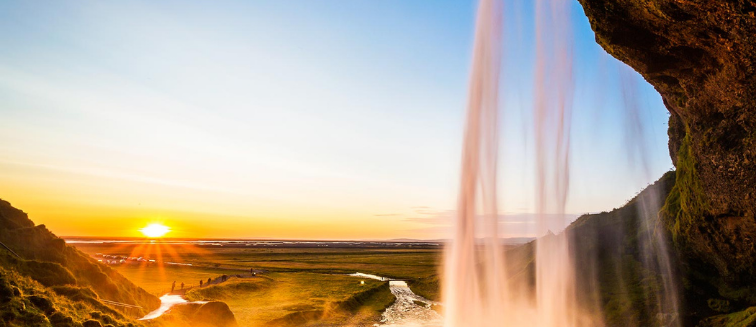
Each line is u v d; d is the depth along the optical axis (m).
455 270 26.69
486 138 25.69
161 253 138.75
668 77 21.00
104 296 22.91
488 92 24.91
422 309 43.25
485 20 24.80
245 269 81.56
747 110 17.05
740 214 19.20
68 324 15.03
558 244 34.28
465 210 26.00
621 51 18.66
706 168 20.58
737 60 15.59
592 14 17.92
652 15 15.83
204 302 30.05
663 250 27.69
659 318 22.75
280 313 36.19
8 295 14.65
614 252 31.92
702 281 24.16
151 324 21.77
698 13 14.48
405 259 125.06
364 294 50.06
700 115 20.23
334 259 123.81
